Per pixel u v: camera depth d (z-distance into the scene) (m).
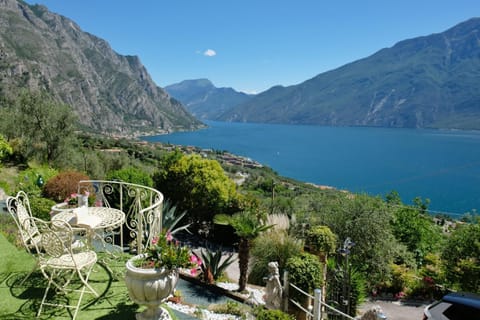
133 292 2.93
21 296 3.43
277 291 4.79
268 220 7.72
